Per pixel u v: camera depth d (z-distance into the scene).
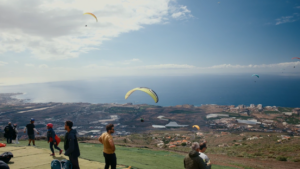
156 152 17.95
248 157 20.09
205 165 4.79
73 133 6.46
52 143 9.64
